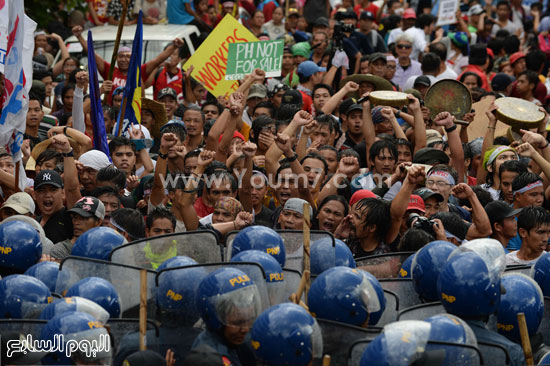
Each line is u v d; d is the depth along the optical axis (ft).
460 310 38.65
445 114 76.59
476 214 61.21
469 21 163.32
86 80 79.92
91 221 54.65
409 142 80.84
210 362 35.60
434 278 41.63
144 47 121.08
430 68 115.44
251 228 43.60
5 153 67.97
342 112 90.38
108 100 99.30
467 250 39.40
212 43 94.02
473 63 127.03
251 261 40.04
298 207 53.83
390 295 41.37
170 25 128.98
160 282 39.04
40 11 135.85
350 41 120.78
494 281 38.55
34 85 96.43
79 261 41.22
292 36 138.62
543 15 174.60
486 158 78.18
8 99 62.80
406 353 33.73
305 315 35.01
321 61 118.62
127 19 131.95
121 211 53.06
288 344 34.32
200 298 36.76
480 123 92.27
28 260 45.29
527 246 58.29
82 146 71.46
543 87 120.98
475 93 109.81
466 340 35.53
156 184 63.36
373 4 153.79
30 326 36.06
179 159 72.49
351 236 57.93
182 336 38.58
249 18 150.82
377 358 33.96
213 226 56.54
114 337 37.63
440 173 67.21
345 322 37.99
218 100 94.22
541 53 132.57
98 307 36.96
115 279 40.91
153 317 39.68
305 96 101.86
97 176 64.95
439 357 34.17
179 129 79.05
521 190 67.56
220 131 75.82
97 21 139.64
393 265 47.50
